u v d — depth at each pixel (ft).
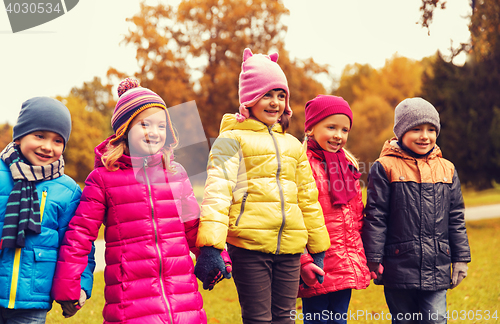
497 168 43.78
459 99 44.19
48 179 8.70
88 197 8.46
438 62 46.06
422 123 11.35
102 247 28.66
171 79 62.08
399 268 11.10
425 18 23.00
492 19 37.09
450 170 11.82
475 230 39.37
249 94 9.96
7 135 75.25
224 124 10.16
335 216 10.82
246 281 9.24
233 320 14.98
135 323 7.92
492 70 42.37
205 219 8.83
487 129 43.42
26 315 8.22
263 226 9.25
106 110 120.16
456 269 11.41
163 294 8.19
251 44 66.85
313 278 10.03
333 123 11.13
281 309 9.47
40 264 8.32
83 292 8.53
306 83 68.33
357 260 10.76
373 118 127.24
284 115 10.37
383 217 11.30
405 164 11.57
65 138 8.78
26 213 8.24
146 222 8.43
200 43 67.46
